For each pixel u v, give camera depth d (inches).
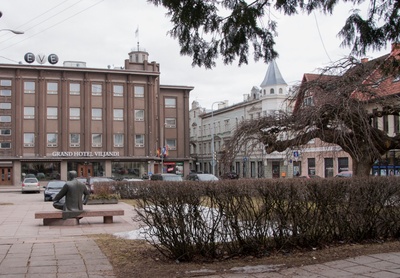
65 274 277.1
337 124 402.9
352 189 335.0
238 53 309.0
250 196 303.9
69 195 583.5
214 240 297.9
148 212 299.4
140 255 327.9
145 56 2509.8
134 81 2279.8
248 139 445.7
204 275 267.7
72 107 2180.1
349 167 1374.3
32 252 352.5
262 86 2257.6
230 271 273.9
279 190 309.7
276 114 452.4
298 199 316.2
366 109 423.8
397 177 355.9
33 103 2127.2
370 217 345.7
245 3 289.4
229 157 450.9
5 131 2091.5
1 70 2087.8
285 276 261.9
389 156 1008.9
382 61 346.9
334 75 450.0
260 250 308.7
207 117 3088.1
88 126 2186.3
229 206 297.6
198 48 302.8
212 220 297.3
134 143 2268.7
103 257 329.1
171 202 295.0
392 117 924.0
